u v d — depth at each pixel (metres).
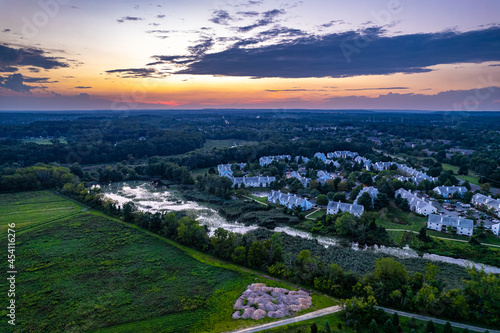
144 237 120.88
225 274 93.88
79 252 107.50
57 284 88.25
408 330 66.75
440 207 152.25
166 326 71.62
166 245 114.31
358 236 121.88
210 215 154.00
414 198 154.38
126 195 191.75
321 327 68.44
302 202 155.62
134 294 83.94
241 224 140.88
